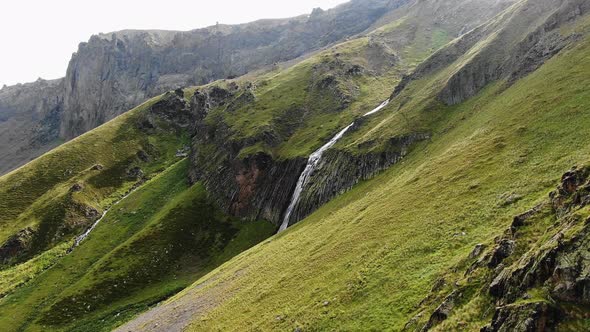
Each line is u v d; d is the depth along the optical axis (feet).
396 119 353.31
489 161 186.60
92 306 349.61
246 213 448.24
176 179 598.34
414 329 99.86
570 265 71.77
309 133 486.79
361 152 341.41
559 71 235.20
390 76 647.15
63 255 447.83
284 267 212.84
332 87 583.99
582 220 77.66
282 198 423.23
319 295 152.87
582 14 282.56
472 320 84.17
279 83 647.56
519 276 80.23
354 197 294.05
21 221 504.43
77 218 510.58
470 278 96.94
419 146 302.86
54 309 344.08
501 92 283.59
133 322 281.13
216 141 579.89
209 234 439.63
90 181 592.60
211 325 187.21
